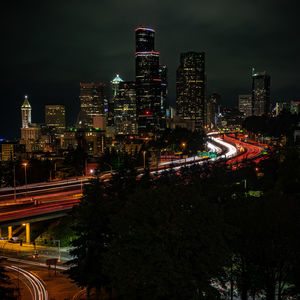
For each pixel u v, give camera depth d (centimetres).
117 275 2727
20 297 4834
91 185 4356
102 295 4500
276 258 3450
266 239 3462
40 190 10475
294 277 3516
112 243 3048
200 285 2711
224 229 3058
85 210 4078
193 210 3008
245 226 3562
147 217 2994
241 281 3734
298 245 3388
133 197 3183
